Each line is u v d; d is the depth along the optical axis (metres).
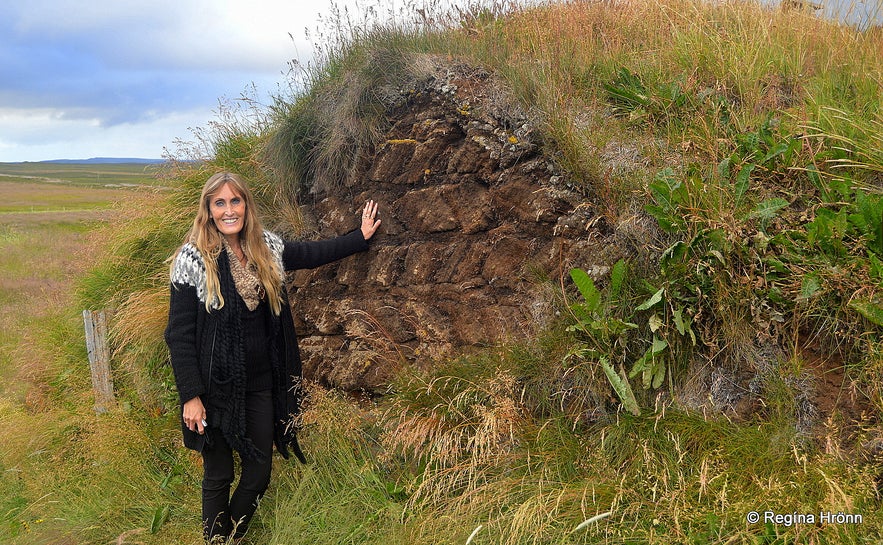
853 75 4.03
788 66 4.26
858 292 2.58
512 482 2.91
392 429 3.38
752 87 3.98
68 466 4.16
